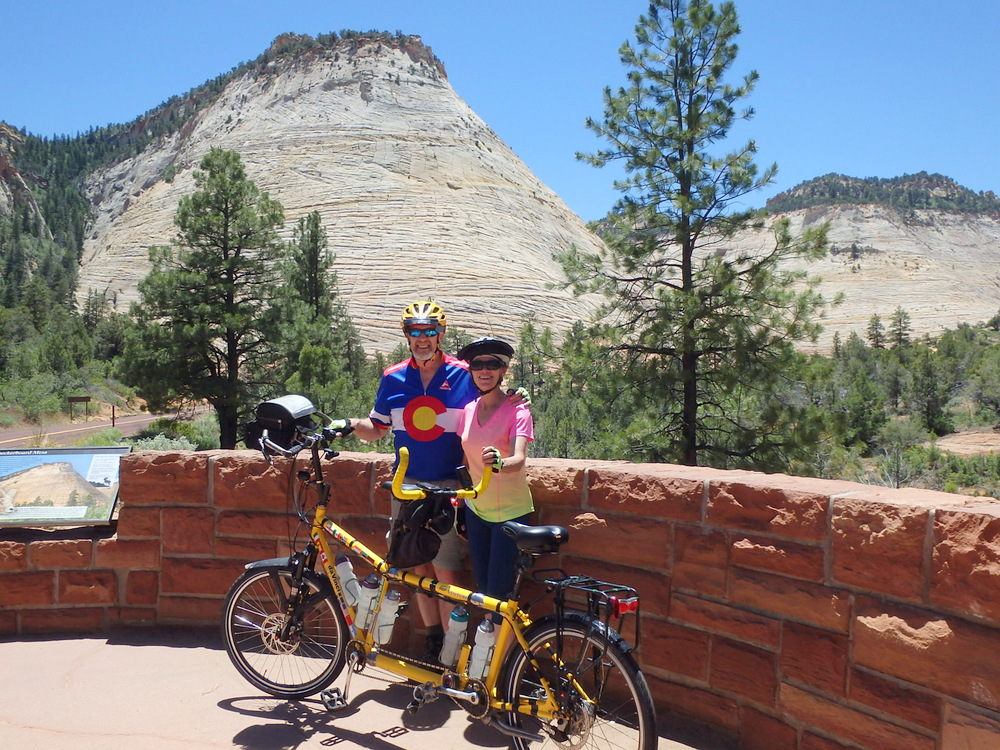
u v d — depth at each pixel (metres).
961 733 2.62
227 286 30.41
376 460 4.38
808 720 3.07
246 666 3.96
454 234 165.25
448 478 3.97
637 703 2.96
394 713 3.74
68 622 4.69
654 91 16.48
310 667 4.16
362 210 172.00
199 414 51.41
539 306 145.88
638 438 15.38
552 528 3.15
